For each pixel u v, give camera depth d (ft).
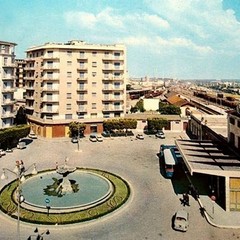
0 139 197.47
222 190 116.98
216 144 157.17
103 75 276.62
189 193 127.44
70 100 265.75
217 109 311.68
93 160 183.11
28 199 119.14
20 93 368.27
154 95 540.11
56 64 259.19
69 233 94.27
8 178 145.69
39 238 90.89
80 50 266.57
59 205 113.19
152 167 167.84
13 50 232.32
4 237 91.45
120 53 282.36
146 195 125.39
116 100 281.74
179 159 162.91
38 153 200.64
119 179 144.87
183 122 290.97
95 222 101.24
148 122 275.39
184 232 94.32
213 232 94.53
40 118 266.57
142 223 100.53
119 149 214.07
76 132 261.03
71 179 145.28
